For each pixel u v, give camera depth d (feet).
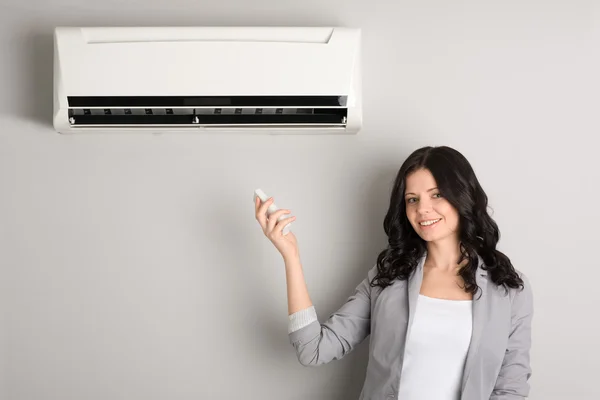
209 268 7.32
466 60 7.34
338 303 7.32
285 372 7.30
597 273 7.28
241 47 6.56
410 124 7.34
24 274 7.27
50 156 7.29
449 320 5.93
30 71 7.30
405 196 6.40
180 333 7.30
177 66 6.53
